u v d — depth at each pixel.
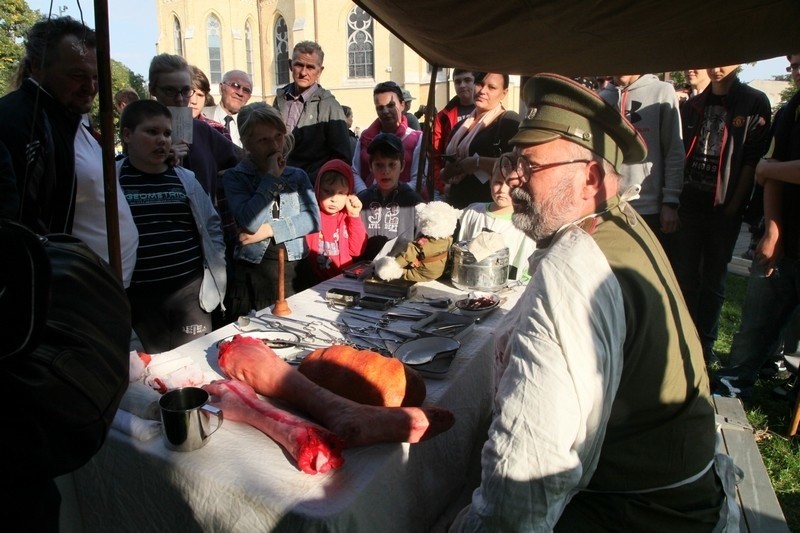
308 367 1.43
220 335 1.85
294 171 2.95
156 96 3.25
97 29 1.39
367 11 2.37
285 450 1.21
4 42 15.86
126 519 1.33
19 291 0.76
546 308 1.07
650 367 1.14
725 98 3.40
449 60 2.76
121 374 0.96
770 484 2.10
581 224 1.23
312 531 1.02
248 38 29.05
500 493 1.06
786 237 2.81
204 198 2.69
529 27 1.96
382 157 2.98
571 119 1.20
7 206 1.60
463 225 2.71
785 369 3.56
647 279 1.15
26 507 0.96
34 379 0.80
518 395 1.06
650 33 1.91
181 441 1.19
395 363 1.41
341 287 2.43
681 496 1.19
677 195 3.51
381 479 1.17
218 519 1.14
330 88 24.84
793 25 1.75
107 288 1.02
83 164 1.90
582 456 1.09
